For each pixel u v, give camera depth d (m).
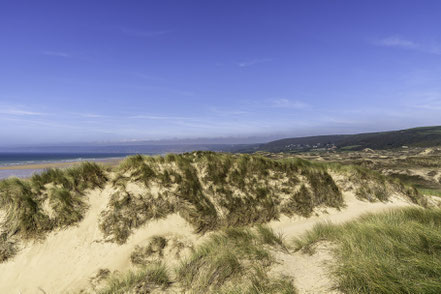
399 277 3.76
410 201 13.48
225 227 8.95
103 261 6.90
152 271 5.26
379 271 3.93
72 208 7.84
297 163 12.88
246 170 11.51
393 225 6.66
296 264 5.29
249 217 9.73
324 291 4.01
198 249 6.65
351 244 5.33
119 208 8.23
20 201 7.39
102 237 7.50
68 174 8.80
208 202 9.57
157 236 7.84
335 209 11.27
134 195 8.73
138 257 7.12
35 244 6.90
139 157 10.39
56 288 6.05
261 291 4.13
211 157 11.57
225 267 4.88
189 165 10.73
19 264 6.45
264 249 5.85
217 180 10.47
